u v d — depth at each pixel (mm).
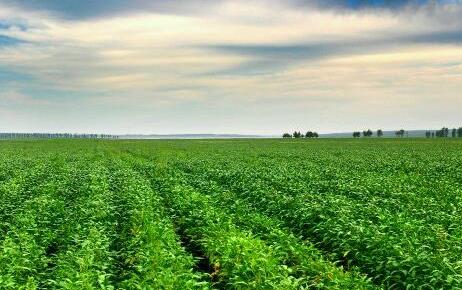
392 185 25375
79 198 22359
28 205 19281
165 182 27391
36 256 12492
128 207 19812
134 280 10477
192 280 10055
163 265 11258
